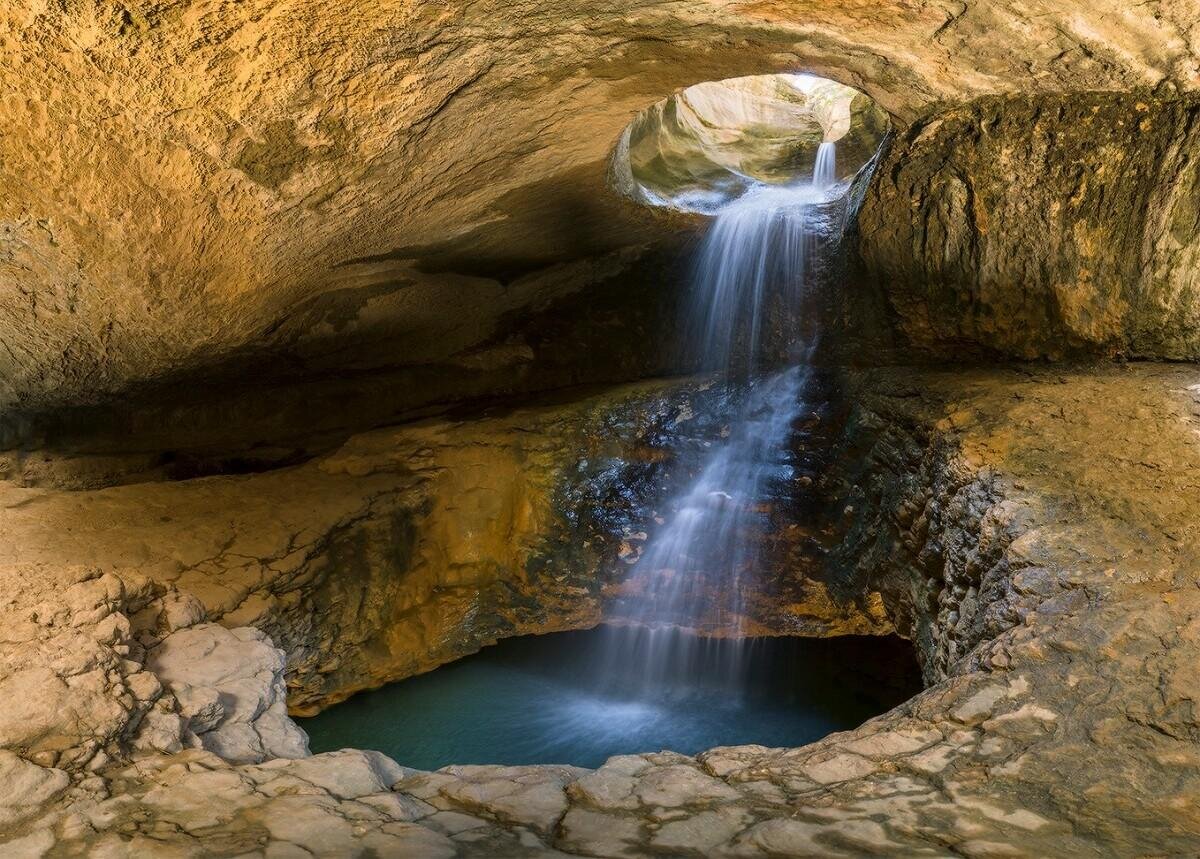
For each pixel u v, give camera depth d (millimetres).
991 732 2912
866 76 5082
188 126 3898
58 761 2799
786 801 2660
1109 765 2662
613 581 6895
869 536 6215
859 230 6477
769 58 4680
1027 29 4172
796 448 7012
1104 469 4195
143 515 5324
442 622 6551
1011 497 4184
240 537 5188
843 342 7227
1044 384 5438
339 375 8156
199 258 5012
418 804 2752
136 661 3500
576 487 7047
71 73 3521
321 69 3676
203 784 2785
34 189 4223
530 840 2486
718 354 8000
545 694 6023
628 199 7176
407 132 4441
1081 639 3215
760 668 6418
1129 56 4387
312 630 5363
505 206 6285
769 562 6734
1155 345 5504
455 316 8070
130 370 6496
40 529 4914
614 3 3791
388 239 5953
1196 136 4887
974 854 2301
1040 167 5398
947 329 6418
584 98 4930
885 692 5820
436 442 6887
